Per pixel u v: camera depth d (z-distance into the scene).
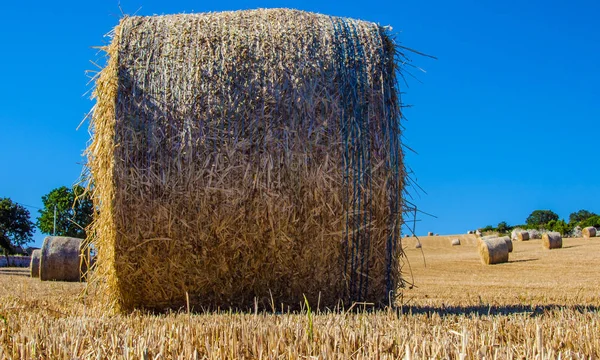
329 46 7.10
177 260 6.73
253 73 6.93
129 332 3.98
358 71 7.05
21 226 48.97
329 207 6.73
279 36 7.11
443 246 39.38
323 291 6.81
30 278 16.83
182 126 6.75
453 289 11.99
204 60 6.97
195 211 6.67
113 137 6.73
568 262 20.33
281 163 6.71
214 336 4.04
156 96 6.84
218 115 6.78
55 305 7.46
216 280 6.78
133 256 6.72
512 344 4.00
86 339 3.92
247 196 6.66
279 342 3.73
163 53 7.02
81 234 41.88
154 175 6.69
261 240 6.70
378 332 4.19
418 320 5.39
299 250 6.73
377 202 6.86
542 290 11.62
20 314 5.78
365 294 6.88
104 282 7.13
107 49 7.28
